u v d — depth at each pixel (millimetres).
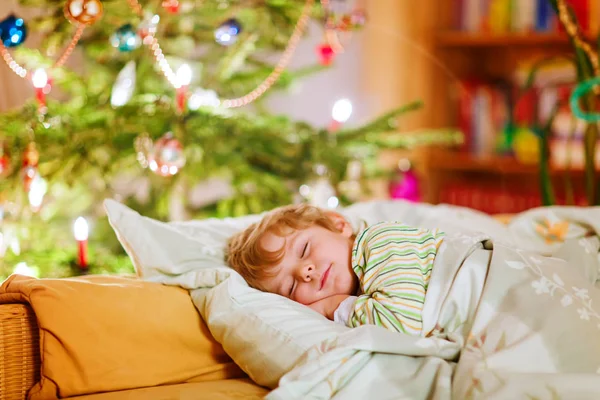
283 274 1176
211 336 1141
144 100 1712
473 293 1067
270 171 1907
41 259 1673
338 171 1850
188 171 1761
